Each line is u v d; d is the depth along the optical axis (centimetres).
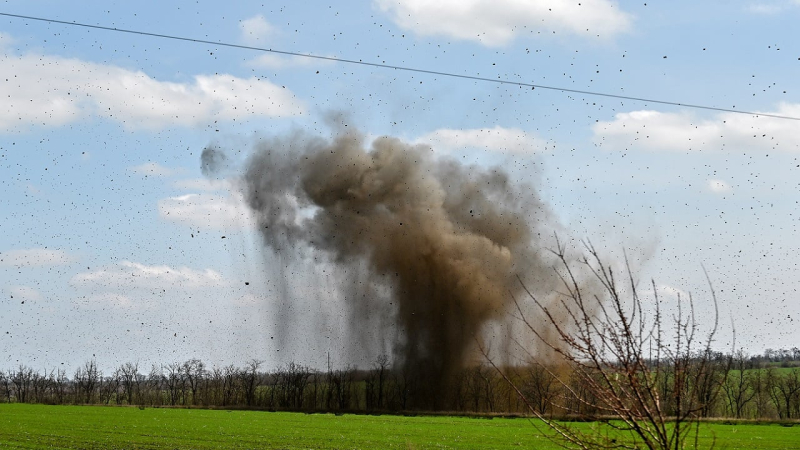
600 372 646
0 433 4447
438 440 4431
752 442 4209
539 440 4428
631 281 656
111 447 3728
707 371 625
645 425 643
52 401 9738
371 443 4194
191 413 7094
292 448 3841
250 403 9406
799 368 6366
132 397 10131
